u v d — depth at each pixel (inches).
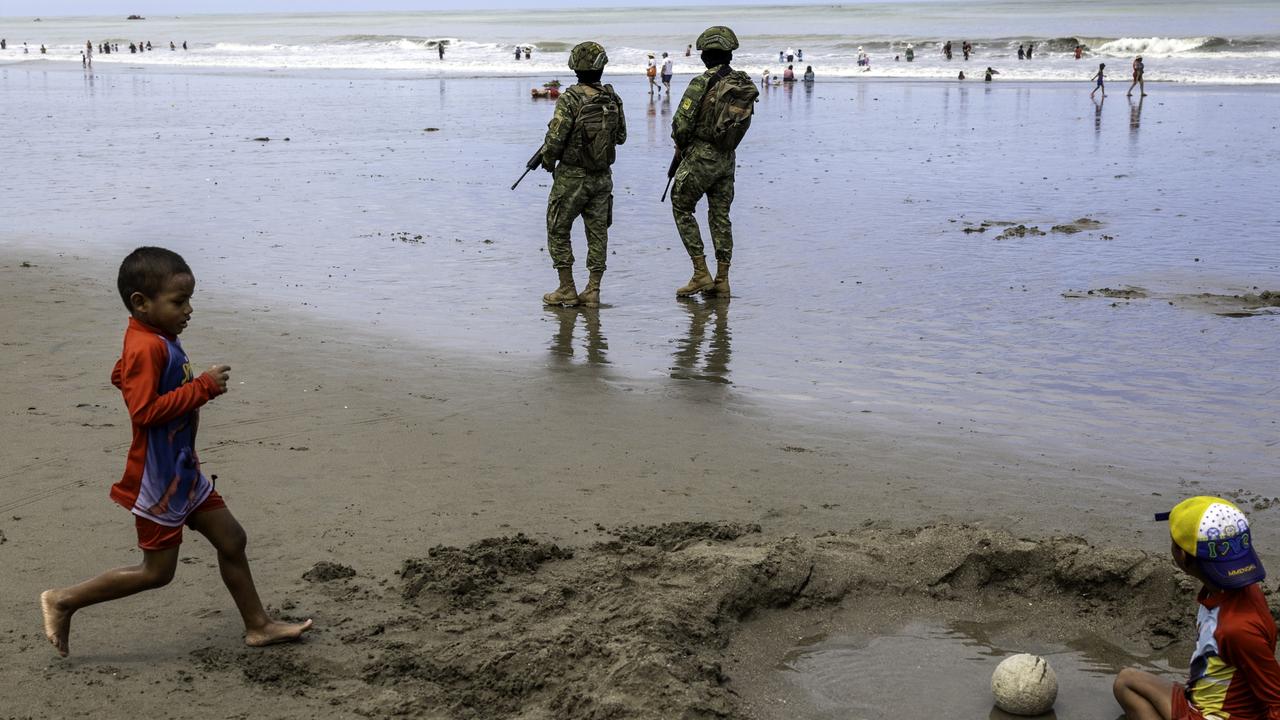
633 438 272.8
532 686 157.5
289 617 180.4
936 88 1752.0
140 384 155.7
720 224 424.5
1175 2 7480.3
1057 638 181.0
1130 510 227.9
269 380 318.0
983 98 1514.5
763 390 312.2
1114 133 1027.3
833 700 160.6
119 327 373.1
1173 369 328.2
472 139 997.2
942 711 158.2
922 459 258.4
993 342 359.9
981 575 195.8
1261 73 1855.3
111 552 203.9
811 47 3034.0
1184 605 181.9
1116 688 153.3
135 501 161.0
